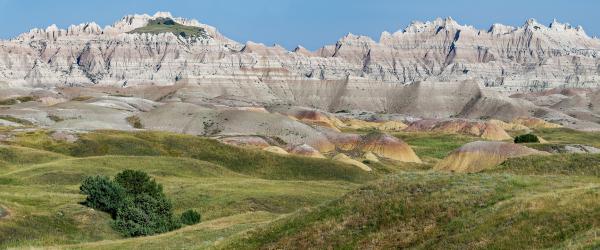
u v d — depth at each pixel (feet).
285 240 141.90
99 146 482.28
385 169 557.74
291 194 310.65
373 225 135.44
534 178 146.30
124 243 184.75
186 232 201.26
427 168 617.62
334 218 143.84
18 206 225.15
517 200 122.42
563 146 498.69
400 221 133.08
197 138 527.81
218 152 499.92
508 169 253.03
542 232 107.65
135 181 255.70
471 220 121.49
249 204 286.05
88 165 366.22
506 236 109.70
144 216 226.38
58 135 496.23
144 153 482.69
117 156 402.93
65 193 278.67
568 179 147.43
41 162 394.73
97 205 239.09
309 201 303.89
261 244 145.38
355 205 146.51
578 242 97.96
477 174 153.89
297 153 599.57
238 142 636.07
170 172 380.99
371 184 157.69
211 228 207.21
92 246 180.04
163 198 241.35
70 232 214.48
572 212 110.42
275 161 485.15
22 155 402.72
